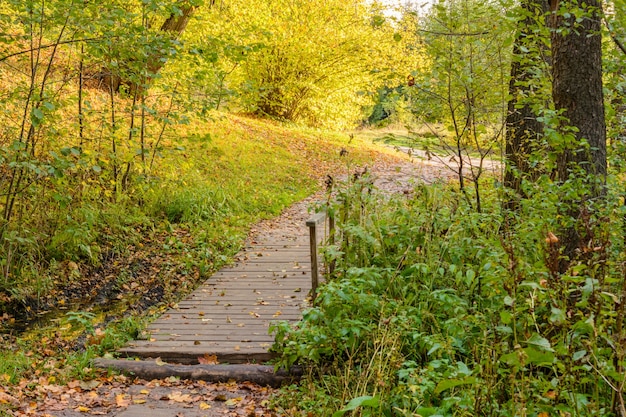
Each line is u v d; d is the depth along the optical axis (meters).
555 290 3.39
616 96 6.74
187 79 9.79
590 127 5.94
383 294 5.91
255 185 15.06
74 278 8.96
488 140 7.58
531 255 5.25
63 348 6.96
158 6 8.02
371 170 19.03
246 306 8.00
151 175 11.80
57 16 7.74
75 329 7.55
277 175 16.52
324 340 5.64
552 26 6.04
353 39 23.12
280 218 13.27
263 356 6.50
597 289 3.26
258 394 5.83
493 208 7.25
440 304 5.50
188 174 13.28
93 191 10.30
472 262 5.93
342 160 18.14
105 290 8.88
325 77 25.05
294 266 9.68
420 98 7.69
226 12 15.06
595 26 5.91
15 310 7.98
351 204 7.39
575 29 5.90
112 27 8.20
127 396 5.62
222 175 14.73
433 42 7.26
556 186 5.66
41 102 8.34
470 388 3.94
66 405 5.30
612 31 6.11
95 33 8.48
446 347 4.36
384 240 6.47
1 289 8.21
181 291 8.87
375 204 7.18
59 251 9.21
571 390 3.41
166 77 10.92
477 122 7.87
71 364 6.28
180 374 6.17
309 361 5.90
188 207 11.70
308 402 5.23
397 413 4.18
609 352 3.36
